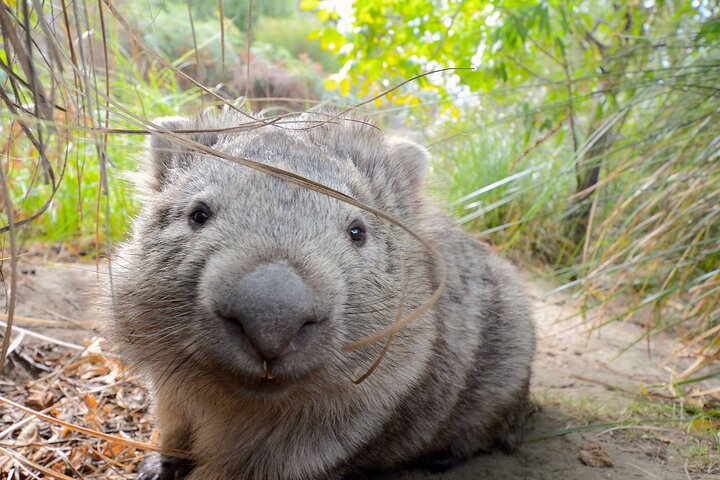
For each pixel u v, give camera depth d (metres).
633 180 0.83
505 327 0.60
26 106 0.47
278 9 2.66
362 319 0.41
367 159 0.50
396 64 1.05
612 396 0.70
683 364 0.80
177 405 0.49
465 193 1.25
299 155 0.43
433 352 0.50
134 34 0.40
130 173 0.55
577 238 1.22
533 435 0.61
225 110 0.54
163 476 0.51
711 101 0.76
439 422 0.53
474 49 1.01
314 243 0.37
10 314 0.36
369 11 1.03
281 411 0.45
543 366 0.78
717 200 0.74
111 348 0.49
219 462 0.48
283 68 1.74
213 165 0.43
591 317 0.93
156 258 0.42
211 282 0.36
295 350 0.35
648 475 0.54
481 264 0.61
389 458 0.53
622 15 1.06
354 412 0.46
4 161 0.71
